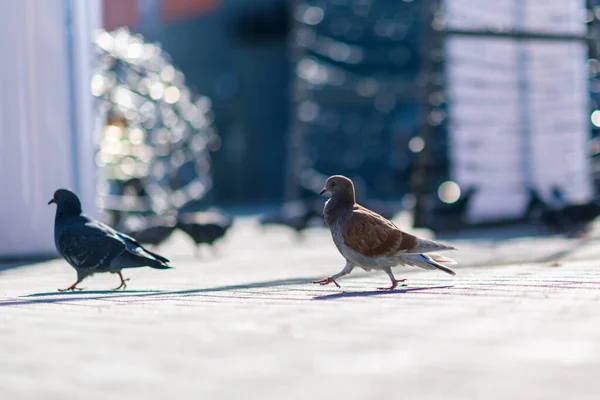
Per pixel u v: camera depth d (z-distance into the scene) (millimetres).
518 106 23000
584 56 23406
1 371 4836
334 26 40000
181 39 51750
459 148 22188
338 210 8641
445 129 25047
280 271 12289
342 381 4305
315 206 22062
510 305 6832
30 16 15969
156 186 21984
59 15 16125
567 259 12359
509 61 22750
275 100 55219
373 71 40594
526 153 23109
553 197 22141
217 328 6074
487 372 4445
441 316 6320
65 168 16234
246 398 4004
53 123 16141
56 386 4398
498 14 22359
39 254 16047
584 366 4559
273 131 55656
